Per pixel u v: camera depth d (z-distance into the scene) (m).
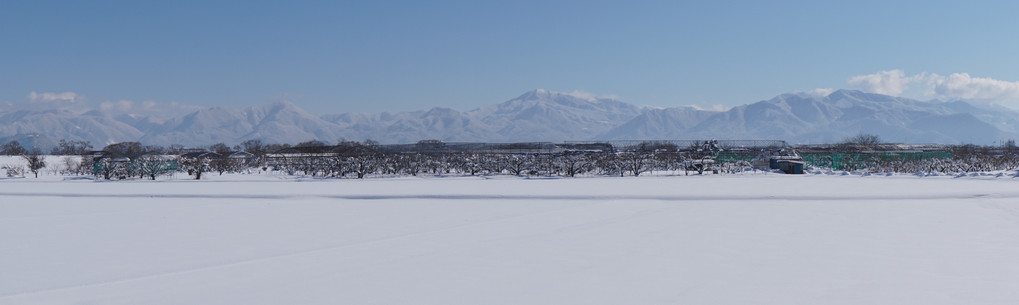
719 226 14.86
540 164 37.81
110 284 9.41
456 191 24.95
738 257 11.05
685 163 37.97
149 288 9.12
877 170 39.47
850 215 16.78
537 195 22.73
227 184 31.05
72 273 10.20
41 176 41.88
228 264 10.77
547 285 9.14
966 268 9.98
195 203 21.23
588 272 9.95
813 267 10.16
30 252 12.10
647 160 38.59
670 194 22.86
